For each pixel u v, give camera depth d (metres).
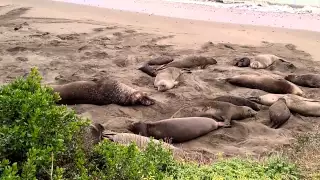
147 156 5.79
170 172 5.96
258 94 10.12
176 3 18.92
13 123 4.57
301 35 14.82
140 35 14.42
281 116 8.78
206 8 18.16
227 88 10.46
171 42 13.81
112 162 4.73
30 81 5.22
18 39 13.64
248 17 16.89
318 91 10.37
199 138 8.19
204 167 6.25
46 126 4.55
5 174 3.89
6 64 11.59
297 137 8.01
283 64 11.85
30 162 4.09
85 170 4.57
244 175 6.06
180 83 10.60
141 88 10.32
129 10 17.80
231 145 7.95
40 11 17.19
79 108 9.30
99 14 17.09
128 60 12.06
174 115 8.84
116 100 9.42
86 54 12.49
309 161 6.66
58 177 4.17
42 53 12.48
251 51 13.11
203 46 13.47
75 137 4.95
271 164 6.43
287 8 17.98
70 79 10.66
